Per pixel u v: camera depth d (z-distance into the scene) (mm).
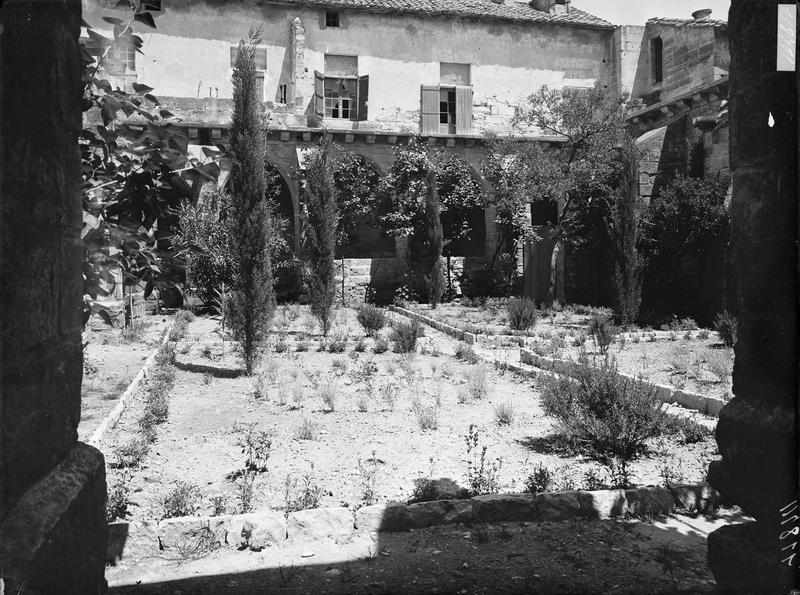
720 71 19969
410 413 8516
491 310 20953
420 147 24281
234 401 9312
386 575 4035
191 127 21625
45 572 2449
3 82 2230
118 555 4320
